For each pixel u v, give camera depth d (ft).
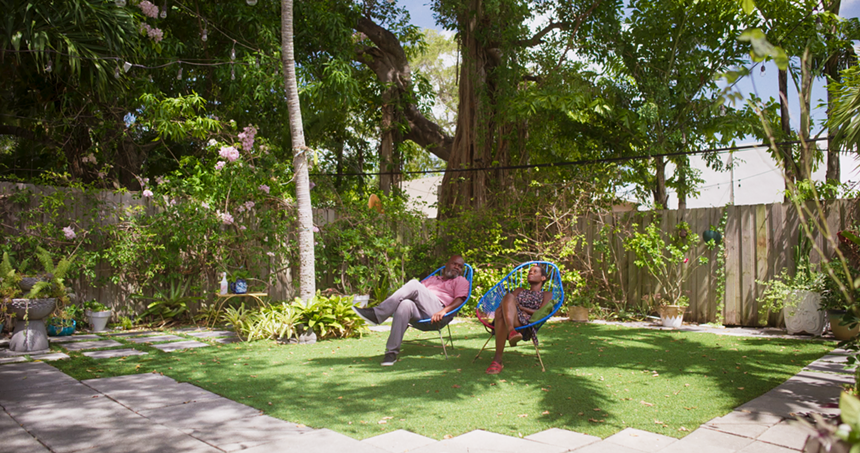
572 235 30.55
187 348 18.90
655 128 32.22
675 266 27.73
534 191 33.19
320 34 36.60
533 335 15.44
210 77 33.81
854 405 3.71
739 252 26.05
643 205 37.58
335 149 43.70
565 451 8.58
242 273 25.04
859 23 27.20
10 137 40.40
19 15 19.80
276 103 33.45
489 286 29.14
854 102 16.70
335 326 21.17
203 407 11.25
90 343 19.89
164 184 25.67
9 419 10.34
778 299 24.22
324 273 30.89
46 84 27.27
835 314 20.76
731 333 23.29
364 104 45.42
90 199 24.11
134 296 24.98
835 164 28.63
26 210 22.71
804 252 23.79
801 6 28.48
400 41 46.01
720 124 30.81
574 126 35.91
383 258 31.04
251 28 32.17
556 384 13.34
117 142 31.30
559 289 16.33
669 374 14.55
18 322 17.99
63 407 11.20
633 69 33.22
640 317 28.50
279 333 20.90
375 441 9.11
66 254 23.31
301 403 11.55
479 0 35.40
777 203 25.14
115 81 23.39
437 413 10.78
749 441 9.07
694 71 30.91
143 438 9.24
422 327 17.30
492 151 37.22
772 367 15.52
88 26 22.04
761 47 4.60
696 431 9.63
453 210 36.01
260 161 28.78
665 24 31.73
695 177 35.76
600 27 33.78
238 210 26.96
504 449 8.68
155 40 27.53
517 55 35.68
